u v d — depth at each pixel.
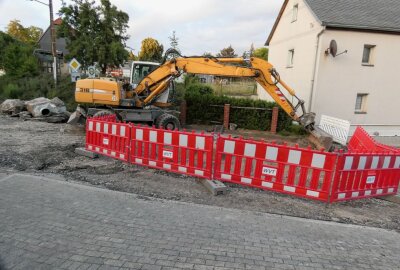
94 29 20.14
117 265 3.41
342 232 4.69
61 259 3.47
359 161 5.88
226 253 3.80
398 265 3.83
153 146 6.92
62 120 13.55
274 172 5.97
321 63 14.33
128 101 11.09
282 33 18.41
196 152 6.45
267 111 14.83
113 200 5.25
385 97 15.30
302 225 4.82
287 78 17.72
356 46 14.42
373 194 6.26
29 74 22.73
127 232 4.17
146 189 5.95
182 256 3.67
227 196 5.87
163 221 4.58
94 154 7.82
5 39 27.94
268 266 3.59
